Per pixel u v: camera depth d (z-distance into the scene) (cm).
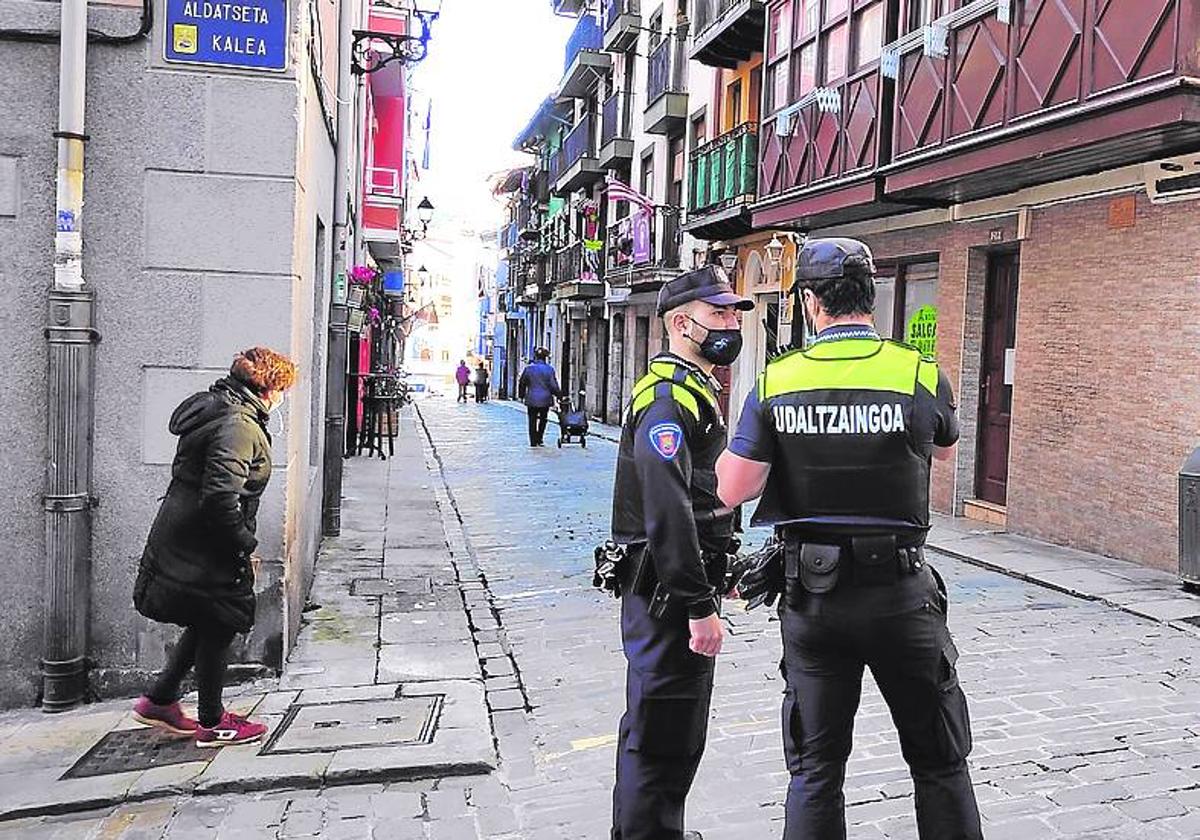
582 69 2958
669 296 321
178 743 461
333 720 488
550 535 1053
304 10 545
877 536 284
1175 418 851
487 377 4453
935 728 295
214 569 444
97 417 523
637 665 321
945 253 1177
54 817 397
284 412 548
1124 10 765
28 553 518
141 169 522
